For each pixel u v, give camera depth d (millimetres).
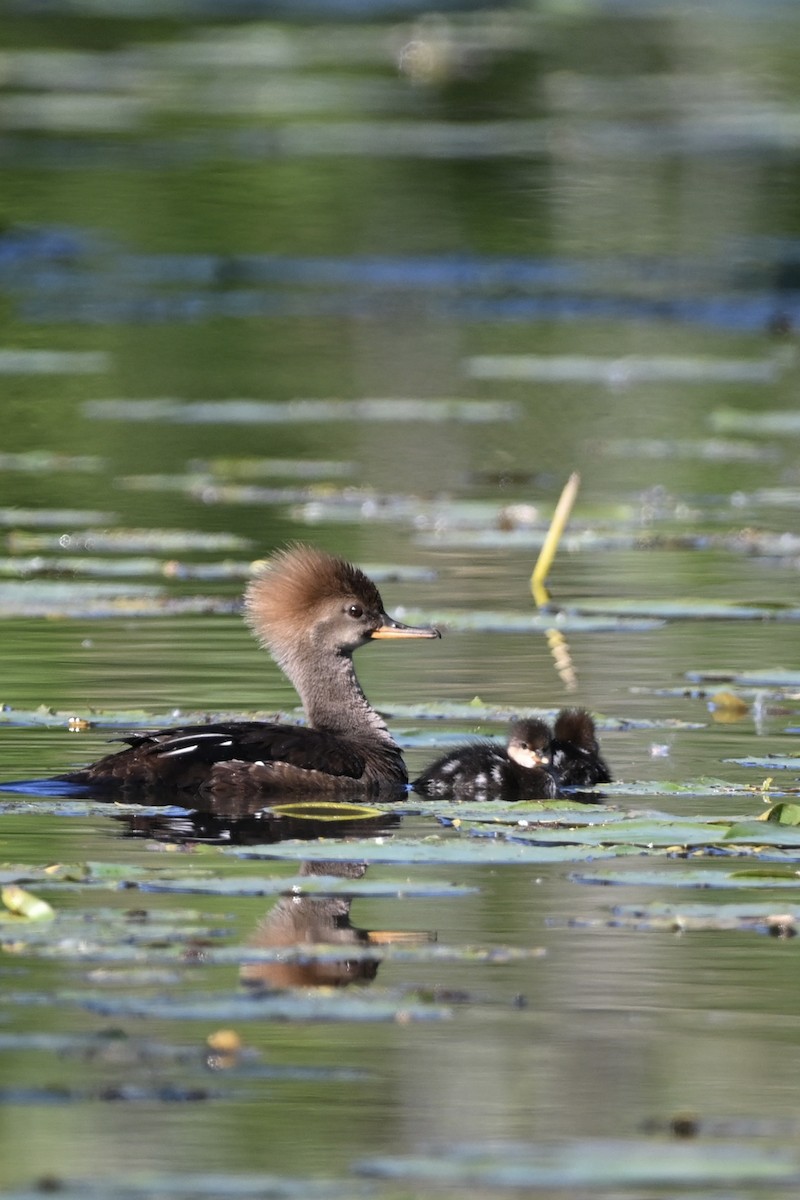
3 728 14109
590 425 28609
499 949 9352
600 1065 8258
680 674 16094
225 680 15594
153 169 41469
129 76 53062
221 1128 7641
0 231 38062
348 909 10062
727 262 37344
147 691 15195
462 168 42469
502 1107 7848
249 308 35062
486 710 14633
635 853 11039
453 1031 8609
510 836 11336
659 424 28500
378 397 29391
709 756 13484
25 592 18656
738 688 15516
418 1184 7082
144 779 12359
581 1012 8836
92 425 28078
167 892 10281
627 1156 7285
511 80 52719
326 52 56500
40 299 35344
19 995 8664
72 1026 8523
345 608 13789
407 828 11664
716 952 9625
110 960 9211
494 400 29984
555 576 20234
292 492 23750
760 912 9984
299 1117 7715
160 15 62281
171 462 25953
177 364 31594
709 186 41719
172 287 36250
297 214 39250
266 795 12398
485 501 23344
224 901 10148
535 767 12789
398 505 22875
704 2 63750
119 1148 7410
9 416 28266
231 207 39969
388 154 43438
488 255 37688
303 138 44812
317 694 13797
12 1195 6984
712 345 33406
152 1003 8531
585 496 24062
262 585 14172
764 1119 7711
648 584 19688
